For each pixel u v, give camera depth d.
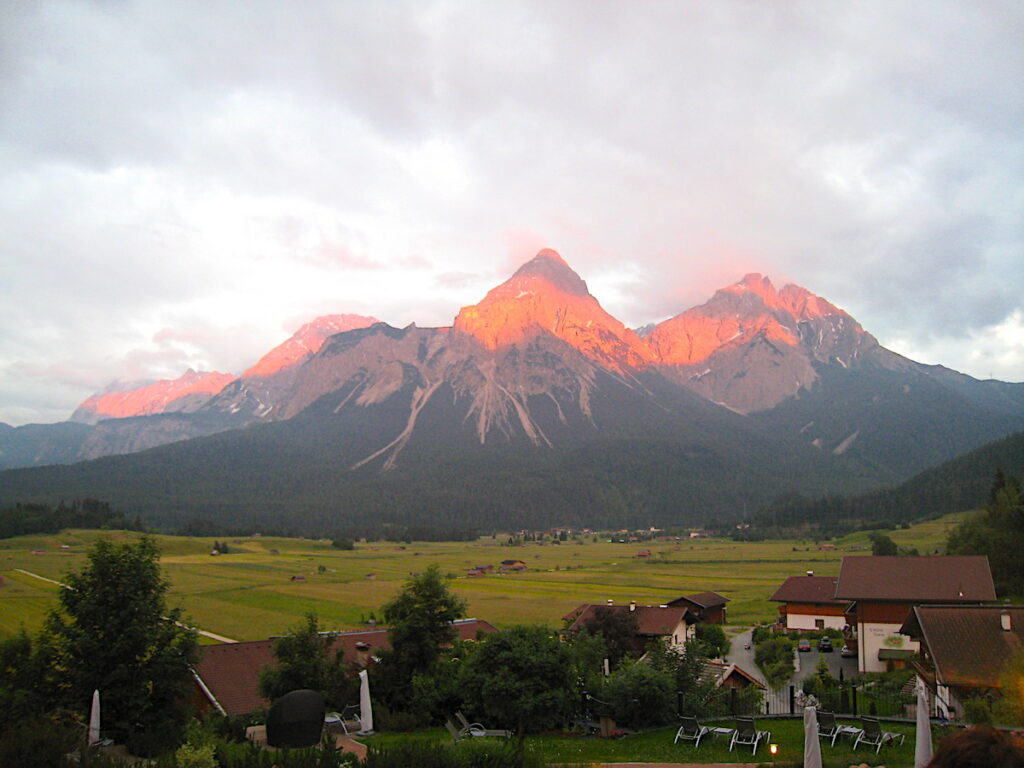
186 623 33.28
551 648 31.95
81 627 30.25
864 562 63.59
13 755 20.45
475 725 33.62
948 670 34.56
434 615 43.31
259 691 40.09
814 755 19.56
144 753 27.39
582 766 24.50
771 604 110.38
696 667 38.53
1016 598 76.50
